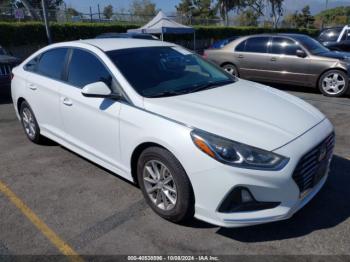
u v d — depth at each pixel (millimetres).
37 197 3381
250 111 2898
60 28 18719
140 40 4078
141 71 3355
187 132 2562
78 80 3656
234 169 2373
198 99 3090
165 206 2879
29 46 17828
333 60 7543
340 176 3662
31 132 4781
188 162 2523
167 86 3309
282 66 8281
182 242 2658
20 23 17172
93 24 20266
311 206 3107
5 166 4113
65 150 4582
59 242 2693
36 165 4121
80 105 3508
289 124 2750
